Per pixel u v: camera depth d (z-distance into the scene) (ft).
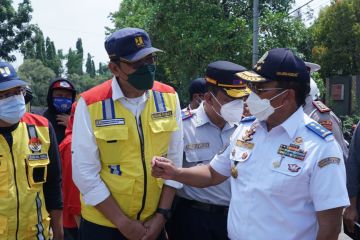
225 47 53.62
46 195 9.98
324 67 85.05
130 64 8.79
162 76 73.10
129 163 9.04
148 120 9.29
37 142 9.33
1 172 8.72
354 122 63.87
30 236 9.18
